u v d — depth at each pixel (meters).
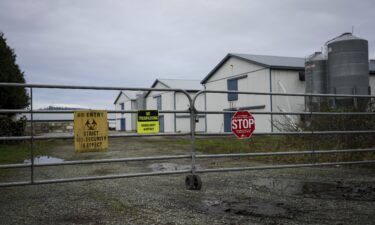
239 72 25.14
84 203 4.64
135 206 4.46
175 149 13.45
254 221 3.76
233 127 6.50
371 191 5.32
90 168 8.35
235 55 25.42
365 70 17.44
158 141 19.17
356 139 8.68
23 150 11.23
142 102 43.16
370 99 9.06
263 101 22.78
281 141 9.52
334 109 9.41
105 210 4.28
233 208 4.32
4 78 16.72
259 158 9.52
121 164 9.02
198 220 3.82
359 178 6.50
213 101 28.19
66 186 5.88
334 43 17.81
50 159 10.59
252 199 4.80
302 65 22.80
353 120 8.71
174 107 34.59
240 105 24.94
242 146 10.25
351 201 4.66
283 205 4.45
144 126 5.91
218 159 9.64
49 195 5.16
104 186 5.86
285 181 6.21
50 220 3.89
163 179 6.56
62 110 5.38
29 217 4.00
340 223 3.69
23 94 17.42
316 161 8.73
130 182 6.25
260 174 7.04
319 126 8.96
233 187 5.68
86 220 3.88
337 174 6.99
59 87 5.33
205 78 29.06
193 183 5.59
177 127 34.59
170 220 3.83
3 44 17.19
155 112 5.98
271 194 5.12
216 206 4.43
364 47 17.50
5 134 6.66
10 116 6.79
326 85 18.81
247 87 24.27
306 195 5.04
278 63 22.95
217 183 6.06
